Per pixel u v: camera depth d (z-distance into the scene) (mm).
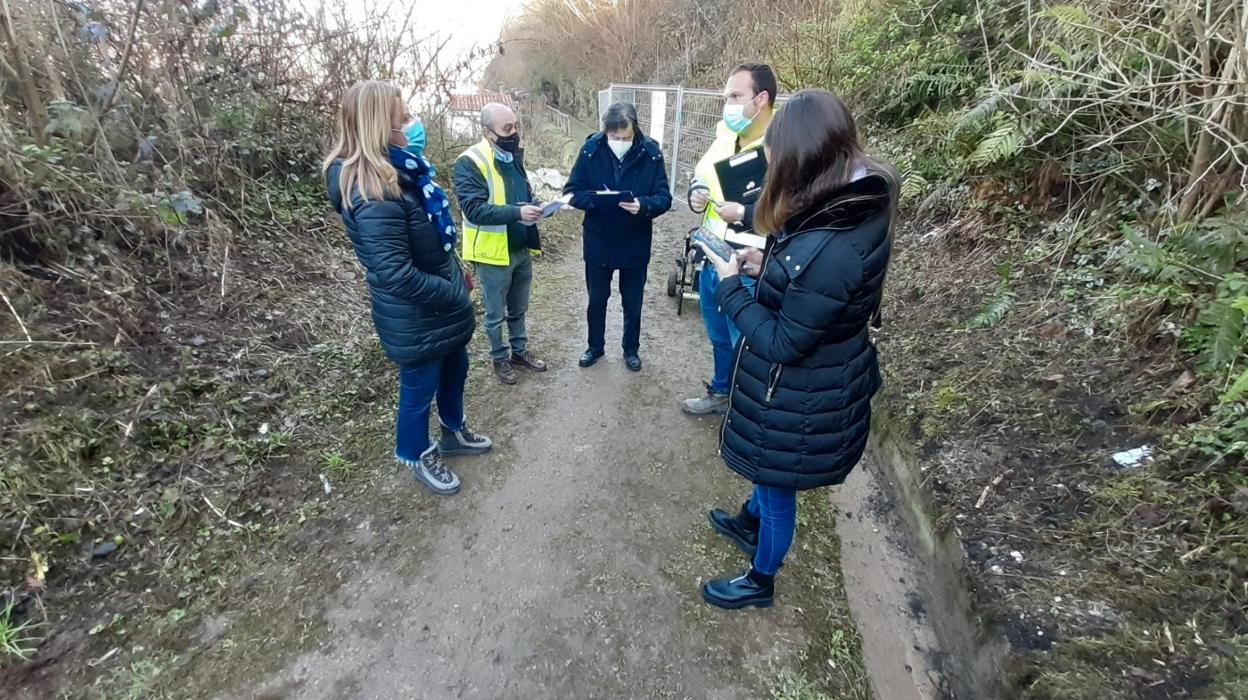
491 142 3312
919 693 2088
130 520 2439
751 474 2006
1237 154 2840
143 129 4141
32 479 2334
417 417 2732
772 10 10234
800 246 1641
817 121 1555
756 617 2342
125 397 2812
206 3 4277
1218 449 2256
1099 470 2449
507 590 2416
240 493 2705
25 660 1992
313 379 3465
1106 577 2059
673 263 6305
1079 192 3812
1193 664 1743
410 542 2621
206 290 3717
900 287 4301
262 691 2006
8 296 2834
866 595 2477
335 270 4570
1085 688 1728
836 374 1829
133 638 2121
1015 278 3705
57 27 3557
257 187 4914
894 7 6375
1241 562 1943
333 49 5805
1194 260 2703
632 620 2309
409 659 2131
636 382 3986
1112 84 3330
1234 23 2824
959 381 3209
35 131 3422
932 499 2629
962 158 4578
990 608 2061
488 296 3660
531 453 3246
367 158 2162
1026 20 4227
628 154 3457
